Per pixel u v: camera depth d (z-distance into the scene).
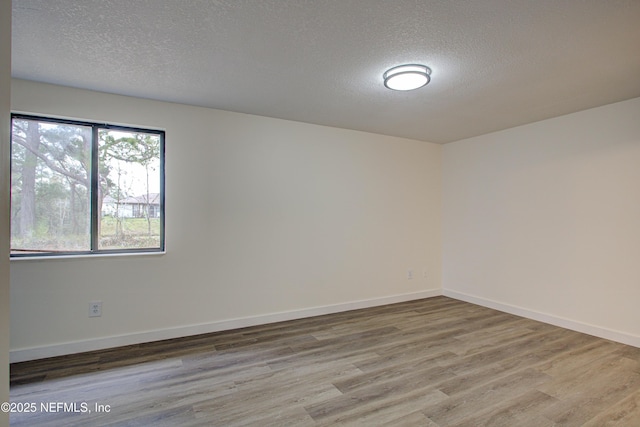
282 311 3.76
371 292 4.37
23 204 2.73
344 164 4.15
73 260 2.82
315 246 3.96
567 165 3.50
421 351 2.93
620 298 3.11
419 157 4.79
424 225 4.84
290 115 3.58
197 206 3.30
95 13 1.77
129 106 3.01
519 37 2.00
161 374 2.49
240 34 1.98
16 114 2.68
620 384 2.36
